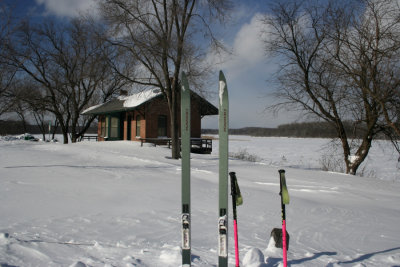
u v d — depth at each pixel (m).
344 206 7.49
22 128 50.34
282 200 3.29
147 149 20.14
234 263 3.47
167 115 24.47
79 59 25.42
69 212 5.54
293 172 13.57
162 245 4.04
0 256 3.35
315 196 8.63
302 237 4.82
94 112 28.34
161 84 16.25
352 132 15.24
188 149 3.25
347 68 12.83
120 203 6.43
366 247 4.42
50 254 3.53
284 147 47.59
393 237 5.02
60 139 46.25
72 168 11.07
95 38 15.63
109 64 15.63
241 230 5.06
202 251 3.85
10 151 17.62
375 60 12.38
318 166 21.30
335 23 13.16
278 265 3.46
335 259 3.75
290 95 16.09
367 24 12.59
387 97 12.31
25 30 24.31
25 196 6.56
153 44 15.07
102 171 10.68
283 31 15.59
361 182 11.79
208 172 11.23
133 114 25.17
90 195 7.00
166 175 10.50
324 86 14.66
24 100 25.28
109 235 4.38
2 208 5.56
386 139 14.80
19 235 4.12
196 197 7.39
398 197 9.13
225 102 3.26
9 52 23.41
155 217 5.48
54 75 26.62
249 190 8.82
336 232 5.20
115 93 31.30
